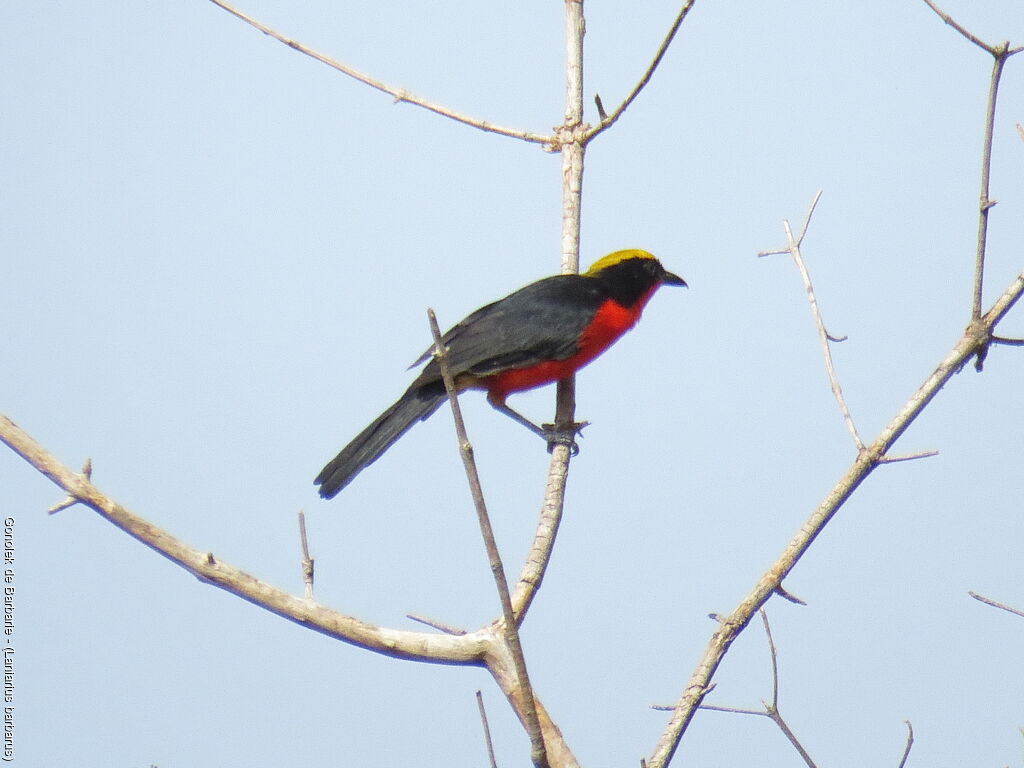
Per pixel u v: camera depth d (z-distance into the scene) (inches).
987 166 389.4
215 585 348.2
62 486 339.3
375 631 358.3
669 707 360.5
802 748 364.5
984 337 385.7
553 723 358.3
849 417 384.5
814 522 371.9
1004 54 386.0
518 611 417.7
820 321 415.5
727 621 363.3
